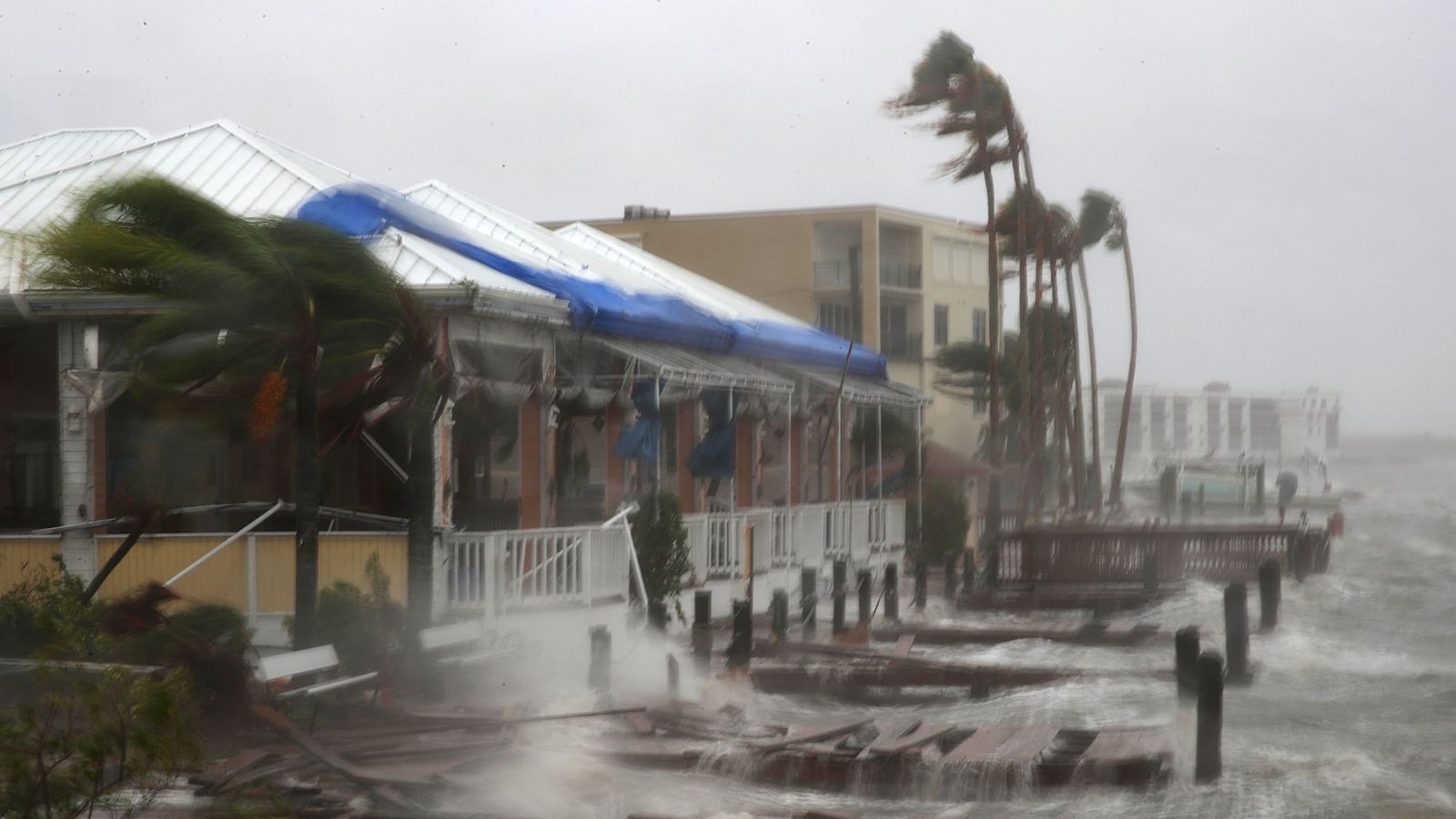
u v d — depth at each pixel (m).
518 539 19.89
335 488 21.47
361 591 18.48
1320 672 25.47
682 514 24.34
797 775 15.70
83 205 15.77
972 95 42.06
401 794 13.47
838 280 64.25
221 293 15.28
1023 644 27.50
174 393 16.11
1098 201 66.94
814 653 24.19
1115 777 15.81
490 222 27.83
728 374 25.31
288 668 14.90
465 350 20.12
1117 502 65.81
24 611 16.61
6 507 20.84
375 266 16.55
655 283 31.30
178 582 18.56
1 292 18.41
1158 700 21.56
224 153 22.64
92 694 10.55
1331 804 15.52
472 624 17.95
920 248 67.94
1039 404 51.31
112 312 18.50
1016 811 15.10
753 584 28.11
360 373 17.34
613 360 23.88
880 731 17.42
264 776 13.16
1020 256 47.44
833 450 35.41
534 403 21.66
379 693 16.77
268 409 15.72
